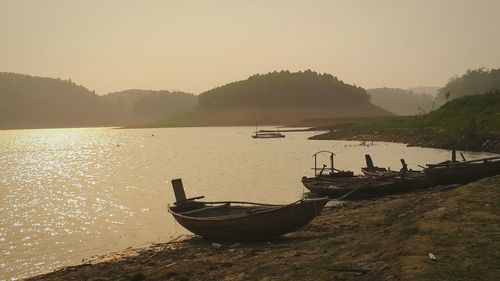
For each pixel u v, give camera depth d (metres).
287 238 14.27
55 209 24.61
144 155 66.50
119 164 53.72
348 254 10.21
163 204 25.00
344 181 23.09
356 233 13.14
